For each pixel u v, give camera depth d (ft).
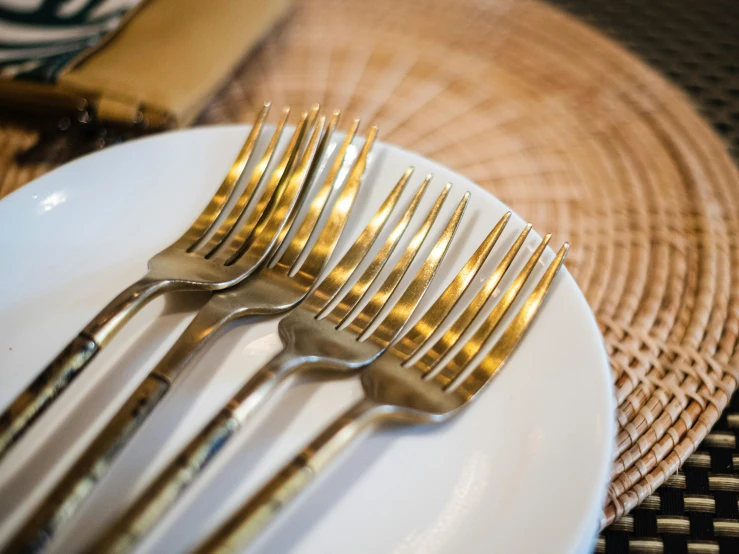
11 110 0.97
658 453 0.74
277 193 0.85
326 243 0.81
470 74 1.10
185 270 0.77
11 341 0.73
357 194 0.83
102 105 0.92
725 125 1.08
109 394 0.71
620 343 0.80
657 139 1.01
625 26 1.28
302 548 0.64
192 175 0.84
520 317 0.72
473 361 0.72
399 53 1.13
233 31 1.02
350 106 1.04
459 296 0.76
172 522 0.65
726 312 0.83
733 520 0.72
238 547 0.60
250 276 0.79
